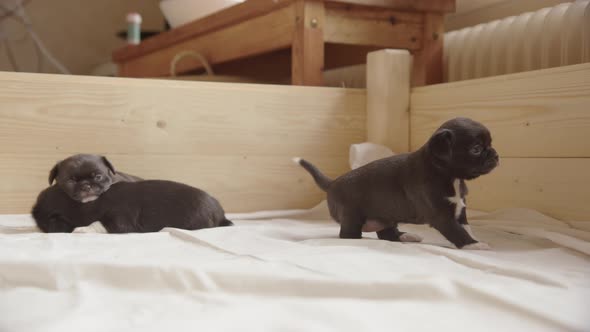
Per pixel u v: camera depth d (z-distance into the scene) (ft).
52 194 3.35
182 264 2.50
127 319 2.20
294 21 4.47
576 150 3.40
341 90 4.31
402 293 2.32
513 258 2.86
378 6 4.53
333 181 3.37
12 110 3.76
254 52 4.95
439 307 2.26
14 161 3.78
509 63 4.34
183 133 4.02
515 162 3.67
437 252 2.86
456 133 3.01
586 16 3.91
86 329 2.13
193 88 4.02
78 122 3.86
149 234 3.13
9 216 3.65
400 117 4.29
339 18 4.49
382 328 2.14
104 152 3.91
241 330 2.13
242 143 4.12
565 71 3.44
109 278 2.46
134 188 3.36
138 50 6.95
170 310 2.26
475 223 3.59
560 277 2.50
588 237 3.17
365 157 4.12
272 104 4.16
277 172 4.19
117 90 3.91
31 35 8.29
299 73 4.45
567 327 2.12
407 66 4.28
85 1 8.81
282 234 3.34
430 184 3.06
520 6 4.85
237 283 2.40
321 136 4.27
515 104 3.66
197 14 5.99
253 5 4.82
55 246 2.89
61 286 2.44
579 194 3.39
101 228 3.27
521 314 2.20
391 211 3.17
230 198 4.10
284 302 2.30
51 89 3.81
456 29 5.38
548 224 3.40
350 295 2.34
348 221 3.25
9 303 2.32
